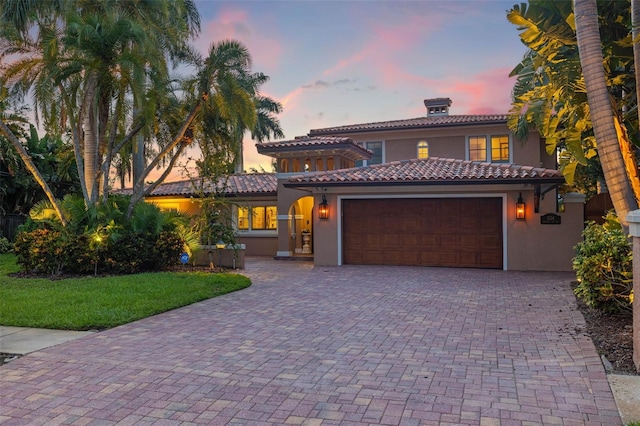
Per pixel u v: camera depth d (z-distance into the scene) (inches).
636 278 226.7
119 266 594.2
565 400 190.7
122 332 311.0
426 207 681.0
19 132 976.3
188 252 674.2
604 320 327.9
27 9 635.5
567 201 622.5
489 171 639.1
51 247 577.0
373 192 693.3
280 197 868.0
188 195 934.4
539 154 926.4
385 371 229.8
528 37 309.6
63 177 996.6
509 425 169.6
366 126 1044.5
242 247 695.7
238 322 338.6
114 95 624.1
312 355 257.4
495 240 652.1
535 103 367.9
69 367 239.5
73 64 574.9
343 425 171.5
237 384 213.6
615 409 181.3
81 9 650.8
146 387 210.7
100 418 179.8
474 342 281.7
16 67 598.9
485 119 948.0
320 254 718.5
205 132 718.5
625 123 327.9
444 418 176.1
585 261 327.3
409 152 1000.9
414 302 411.5
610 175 253.4
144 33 580.4
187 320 346.0
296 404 190.5
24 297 416.5
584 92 314.3
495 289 478.9
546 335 295.1
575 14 264.5
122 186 1079.6
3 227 954.7
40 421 177.6
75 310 364.2
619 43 307.4
